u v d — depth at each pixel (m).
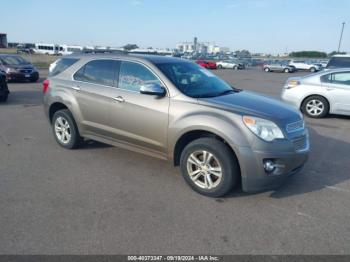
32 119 7.87
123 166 4.76
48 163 4.82
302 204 3.70
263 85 19.16
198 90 4.28
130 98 4.39
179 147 4.07
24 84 15.43
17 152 5.31
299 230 3.15
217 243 2.91
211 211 3.48
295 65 43.81
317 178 4.49
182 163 3.96
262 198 3.81
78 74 5.20
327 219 3.37
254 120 3.51
